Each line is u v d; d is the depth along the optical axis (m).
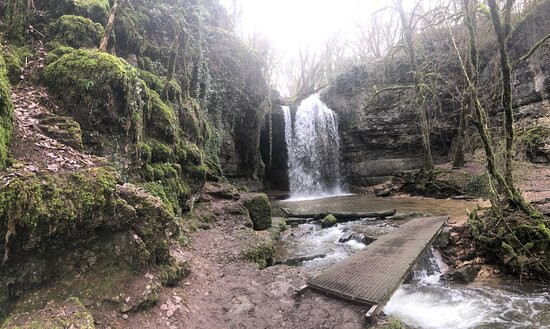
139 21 9.84
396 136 21.69
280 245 9.36
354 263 6.09
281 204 17.47
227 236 7.75
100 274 3.90
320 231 11.05
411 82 20.97
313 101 26.34
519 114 15.12
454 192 15.06
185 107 9.97
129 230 4.27
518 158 9.80
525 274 6.53
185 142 9.23
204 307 4.46
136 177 6.34
